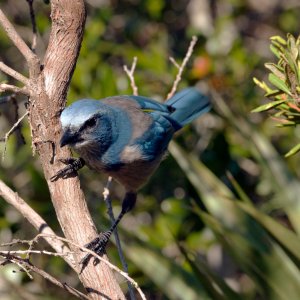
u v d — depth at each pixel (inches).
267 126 541.6
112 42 602.9
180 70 395.9
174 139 482.6
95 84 524.1
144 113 402.3
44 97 298.5
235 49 554.3
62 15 294.2
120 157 381.4
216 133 514.6
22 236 497.7
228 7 657.6
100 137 369.1
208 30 595.5
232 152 520.4
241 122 449.4
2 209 503.5
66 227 289.1
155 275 417.7
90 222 290.2
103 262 277.4
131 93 524.1
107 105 381.4
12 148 536.1
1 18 297.0
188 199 511.5
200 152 527.8
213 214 415.2
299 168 547.8
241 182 540.1
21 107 560.1
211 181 424.8
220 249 575.8
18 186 537.0
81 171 536.7
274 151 439.5
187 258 408.5
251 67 550.6
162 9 625.6
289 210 427.5
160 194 543.8
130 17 618.5
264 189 527.8
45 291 490.3
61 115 303.1
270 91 269.3
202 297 412.5
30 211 300.2
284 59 262.8
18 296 450.0
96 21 565.6
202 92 458.6
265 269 404.5
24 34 596.1
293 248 401.7
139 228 494.6
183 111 447.8
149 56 540.7
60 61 298.4
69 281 515.8
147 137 391.9
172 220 510.3
